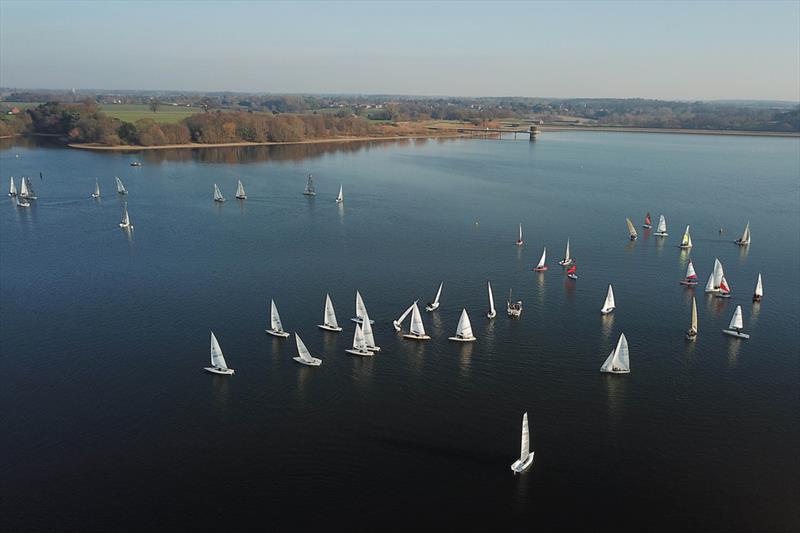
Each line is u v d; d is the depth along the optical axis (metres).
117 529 74.00
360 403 99.56
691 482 82.06
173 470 83.94
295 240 192.12
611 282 154.75
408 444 89.44
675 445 89.25
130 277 155.62
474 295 144.88
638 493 80.06
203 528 74.25
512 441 90.19
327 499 78.81
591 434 91.62
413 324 120.69
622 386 104.69
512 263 169.62
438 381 106.12
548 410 97.75
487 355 115.19
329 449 88.25
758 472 83.88
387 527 74.44
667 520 75.81
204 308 135.88
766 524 75.38
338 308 136.12
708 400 100.50
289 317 131.12
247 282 152.25
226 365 110.12
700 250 184.75
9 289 146.88
